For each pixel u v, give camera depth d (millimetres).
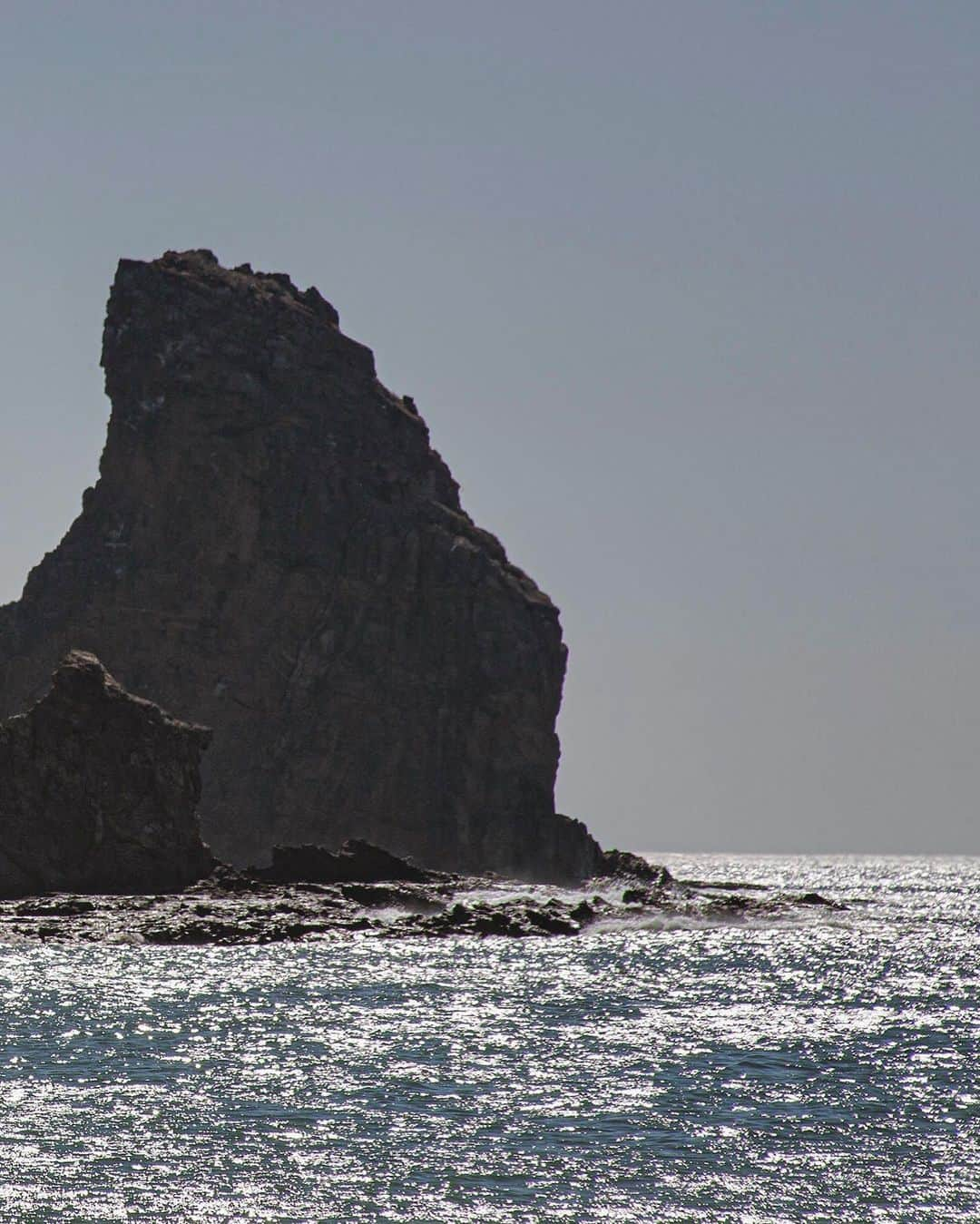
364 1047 171125
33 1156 123625
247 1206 112562
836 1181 119375
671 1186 118000
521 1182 118688
